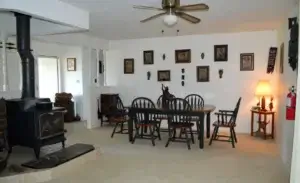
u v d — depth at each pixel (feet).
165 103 16.62
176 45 20.42
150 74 21.39
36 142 11.45
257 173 11.03
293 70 10.72
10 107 11.86
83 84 20.84
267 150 14.47
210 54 19.48
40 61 23.76
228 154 13.76
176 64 20.51
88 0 11.03
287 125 11.66
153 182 10.17
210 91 19.66
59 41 17.51
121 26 16.43
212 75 19.53
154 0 11.03
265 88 17.15
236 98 19.03
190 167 11.82
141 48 21.59
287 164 11.64
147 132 19.12
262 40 18.15
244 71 18.70
